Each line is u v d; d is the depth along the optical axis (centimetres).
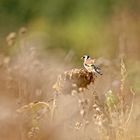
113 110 1234
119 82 1580
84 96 1259
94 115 1208
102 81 1625
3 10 4262
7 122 1377
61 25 4378
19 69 1658
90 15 4262
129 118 1208
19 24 4194
